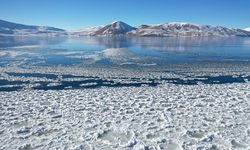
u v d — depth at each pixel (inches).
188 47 2396.7
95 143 382.9
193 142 386.0
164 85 766.5
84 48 2194.9
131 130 425.1
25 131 424.5
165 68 1089.4
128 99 597.3
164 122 458.0
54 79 854.5
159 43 3179.1
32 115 491.5
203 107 538.6
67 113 502.3
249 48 2282.2
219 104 557.9
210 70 1045.2
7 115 491.2
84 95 631.2
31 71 993.5
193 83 812.0
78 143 382.6
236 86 730.2
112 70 1026.7
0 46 2325.3
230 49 2153.1
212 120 467.5
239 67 1127.0
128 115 492.7
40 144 379.2
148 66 1141.7
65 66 1123.3
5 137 402.6
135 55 1593.3
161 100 589.0
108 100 588.7
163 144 379.9
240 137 398.3
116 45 2684.5
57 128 432.1
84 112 507.2
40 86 760.3
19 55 1546.5
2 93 650.2
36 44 2785.4
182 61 1320.1
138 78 879.7
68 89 727.7
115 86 765.9
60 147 370.0
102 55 1581.0
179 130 425.7
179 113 502.3
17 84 780.0
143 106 545.0
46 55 1563.7
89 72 978.7
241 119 469.7
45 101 579.2
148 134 411.2
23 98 603.2
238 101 579.2
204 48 2263.8
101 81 830.5
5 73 949.8
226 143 380.5
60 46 2460.6
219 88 705.6
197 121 461.4
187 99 597.3
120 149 366.0
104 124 451.2
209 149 365.4
